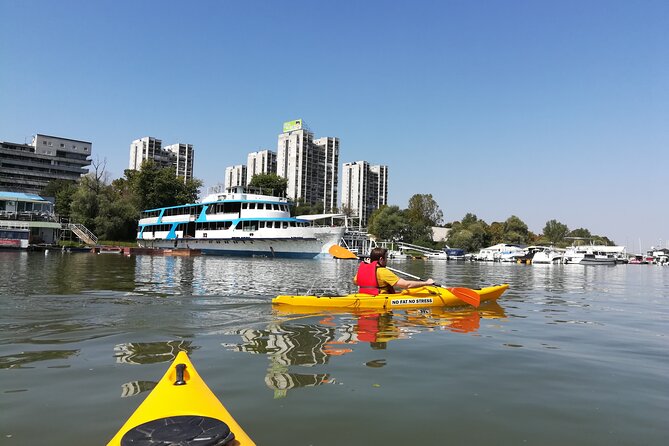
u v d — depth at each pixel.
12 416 3.48
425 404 3.86
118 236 59.91
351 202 120.94
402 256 64.75
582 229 145.50
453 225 107.56
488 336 6.78
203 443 2.60
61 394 3.96
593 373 4.90
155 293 11.18
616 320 8.77
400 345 6.02
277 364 4.97
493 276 25.91
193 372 3.82
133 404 3.74
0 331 6.54
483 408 3.80
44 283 13.18
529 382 4.54
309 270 24.91
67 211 66.81
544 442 3.19
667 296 14.45
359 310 8.73
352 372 4.73
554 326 7.86
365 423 3.44
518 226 106.44
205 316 7.84
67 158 119.50
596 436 3.30
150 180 67.12
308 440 3.13
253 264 29.69
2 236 39.06
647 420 3.61
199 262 30.66
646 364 5.32
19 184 111.69
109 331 6.58
